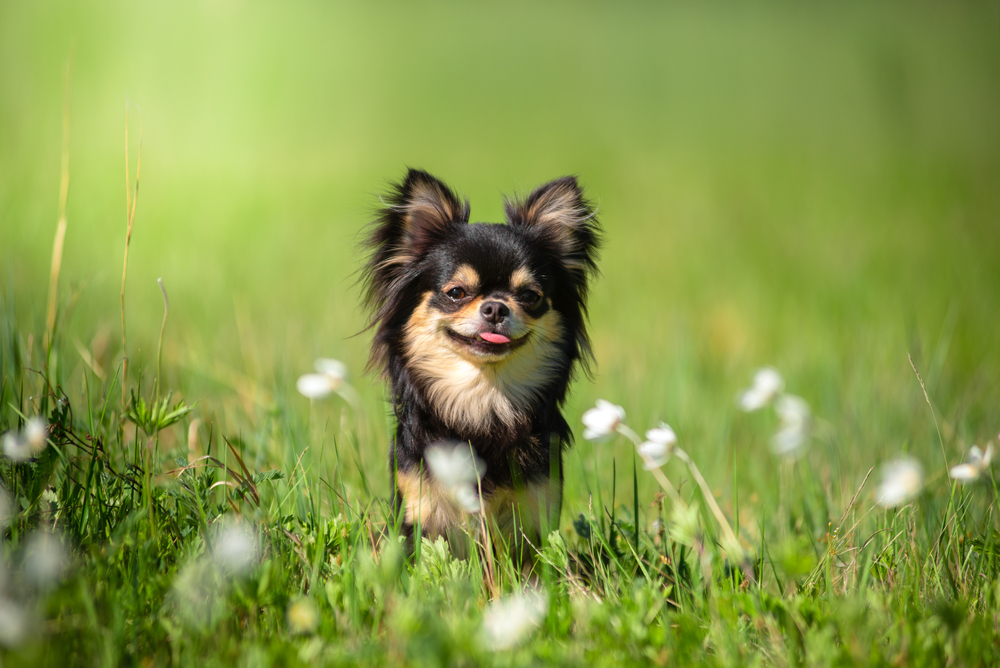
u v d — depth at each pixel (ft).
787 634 8.32
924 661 7.66
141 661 7.57
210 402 16.07
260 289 25.57
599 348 24.08
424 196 12.42
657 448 8.48
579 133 62.23
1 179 26.37
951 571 10.14
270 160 44.19
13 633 6.49
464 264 11.84
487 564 10.12
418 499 10.81
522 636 7.69
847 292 27.94
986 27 81.10
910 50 76.89
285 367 17.28
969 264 30.76
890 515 11.53
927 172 50.67
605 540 10.27
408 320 12.14
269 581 8.36
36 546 8.07
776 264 33.58
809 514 12.44
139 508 9.73
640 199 46.16
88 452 10.05
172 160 40.11
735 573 10.11
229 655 7.56
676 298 29.32
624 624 8.11
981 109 65.67
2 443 9.37
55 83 36.35
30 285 18.04
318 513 10.47
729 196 47.01
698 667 7.62
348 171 43.98
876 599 8.73
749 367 22.41
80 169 30.12
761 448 16.75
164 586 8.21
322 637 7.94
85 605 7.59
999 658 7.95
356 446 12.78
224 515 9.93
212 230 31.58
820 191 47.80
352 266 28.73
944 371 19.45
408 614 7.11
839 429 16.80
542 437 11.66
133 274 24.53
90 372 14.14
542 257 12.38
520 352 11.76
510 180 45.70
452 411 11.53
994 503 10.26
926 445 15.61
